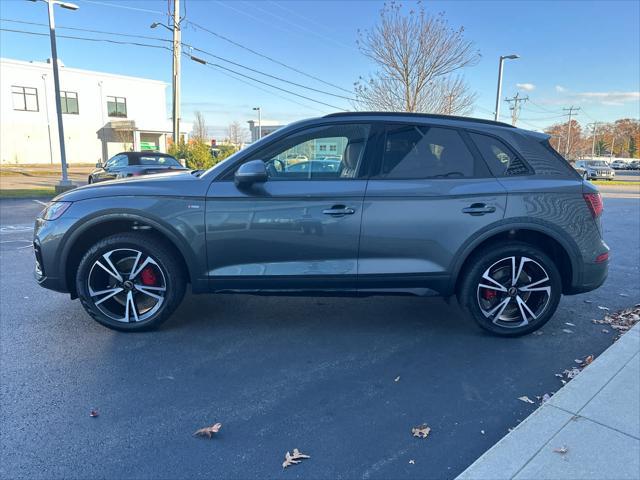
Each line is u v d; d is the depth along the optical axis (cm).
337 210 355
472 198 359
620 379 303
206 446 247
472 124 377
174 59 2080
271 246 361
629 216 1240
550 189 366
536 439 244
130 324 383
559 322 427
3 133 3603
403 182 360
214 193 357
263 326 410
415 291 372
